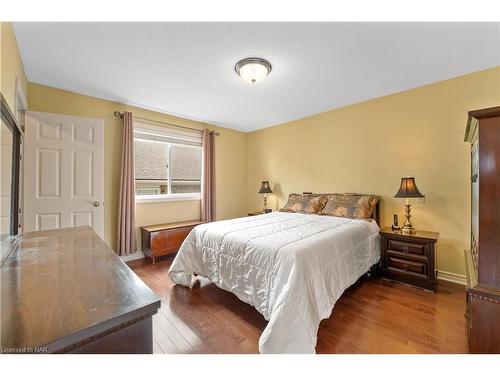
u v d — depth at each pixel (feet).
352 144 11.20
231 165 15.72
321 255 5.83
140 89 9.29
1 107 4.29
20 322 1.97
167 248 11.18
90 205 9.05
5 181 5.01
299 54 6.82
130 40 6.12
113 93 9.67
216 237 7.23
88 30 5.70
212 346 5.11
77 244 4.51
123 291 2.56
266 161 15.46
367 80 8.58
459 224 8.29
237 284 6.37
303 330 4.62
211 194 14.24
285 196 14.37
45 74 7.97
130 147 10.74
